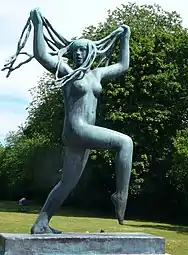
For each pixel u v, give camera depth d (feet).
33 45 25.16
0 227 75.82
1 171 176.76
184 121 113.29
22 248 21.91
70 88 24.56
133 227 84.33
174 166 99.60
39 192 159.94
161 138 111.24
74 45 25.52
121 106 108.37
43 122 139.74
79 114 24.39
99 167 113.80
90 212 120.98
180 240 68.28
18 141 174.50
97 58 28.45
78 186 125.49
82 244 22.40
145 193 115.34
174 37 116.16
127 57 26.71
